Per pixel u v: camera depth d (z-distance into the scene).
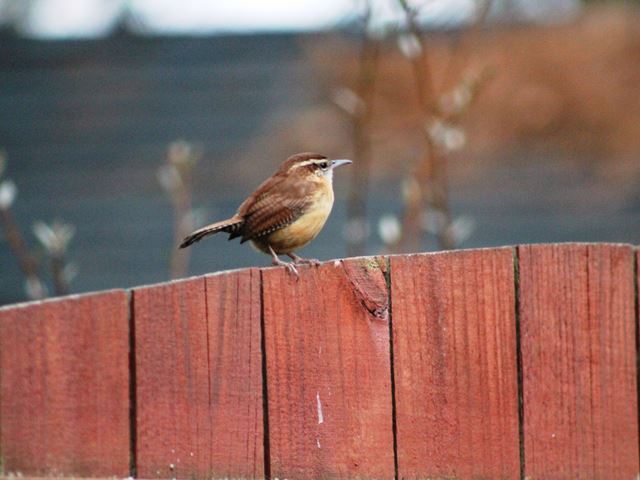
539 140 24.50
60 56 28.59
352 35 27.98
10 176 22.69
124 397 6.28
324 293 6.39
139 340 6.30
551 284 6.42
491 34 27.81
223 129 24.16
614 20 28.31
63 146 24.08
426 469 6.36
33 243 19.48
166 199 21.36
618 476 6.38
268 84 26.56
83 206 21.16
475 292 6.41
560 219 20.28
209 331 6.34
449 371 6.39
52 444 6.24
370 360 6.38
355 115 12.18
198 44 28.81
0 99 26.45
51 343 6.26
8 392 6.23
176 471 6.29
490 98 25.66
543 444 6.39
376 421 6.37
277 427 6.35
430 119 11.53
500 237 19.62
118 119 25.05
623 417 6.40
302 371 6.37
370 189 21.75
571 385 6.40
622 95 25.19
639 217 20.12
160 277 18.23
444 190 11.73
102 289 17.75
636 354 6.41
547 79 25.86
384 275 6.41
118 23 30.19
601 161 23.02
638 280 6.43
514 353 6.39
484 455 6.38
